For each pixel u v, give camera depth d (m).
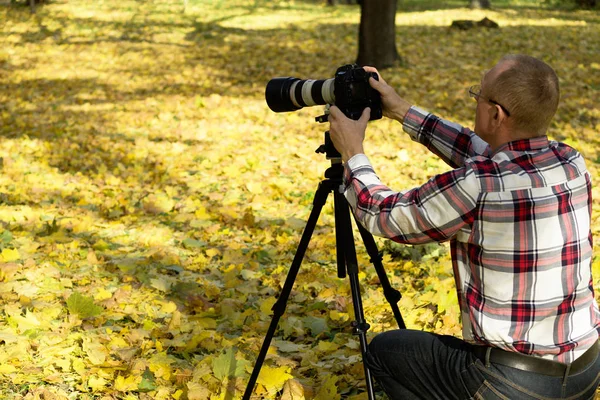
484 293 2.04
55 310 3.77
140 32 17.64
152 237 5.22
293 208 5.87
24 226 5.29
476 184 2.00
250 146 7.90
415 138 2.59
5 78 12.74
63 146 8.12
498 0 24.94
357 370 3.21
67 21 19.42
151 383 3.12
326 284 4.31
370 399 2.40
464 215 2.01
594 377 2.09
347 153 2.33
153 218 5.72
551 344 2.01
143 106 10.20
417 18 19.34
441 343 2.20
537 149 2.06
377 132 8.20
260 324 3.76
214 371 3.05
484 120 2.11
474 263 2.06
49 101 10.82
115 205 5.97
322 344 3.46
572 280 2.01
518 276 1.99
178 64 13.55
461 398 2.13
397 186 6.34
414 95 10.00
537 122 2.04
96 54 14.91
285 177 6.73
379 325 3.73
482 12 20.67
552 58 12.55
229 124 8.95
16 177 6.74
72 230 5.33
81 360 3.26
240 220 5.46
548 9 21.88
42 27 18.44
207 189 6.46
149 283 4.32
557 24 17.34
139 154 7.66
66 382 3.12
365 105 2.45
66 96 11.17
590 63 12.10
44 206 5.89
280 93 2.69
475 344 2.10
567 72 11.30
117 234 5.30
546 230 1.98
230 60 13.75
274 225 5.41
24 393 2.99
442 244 4.82
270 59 13.72
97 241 5.00
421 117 2.56
